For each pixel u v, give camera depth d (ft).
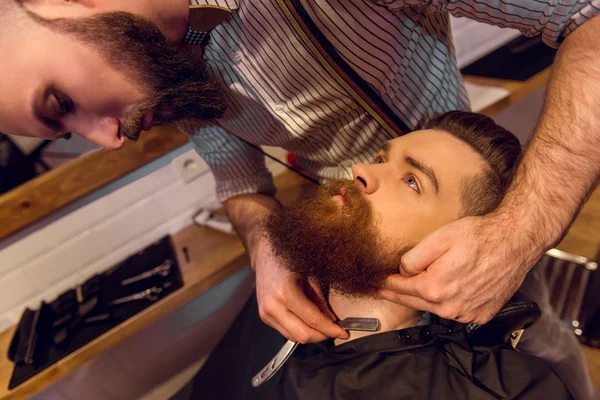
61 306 3.62
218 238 3.91
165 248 3.93
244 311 3.41
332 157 2.80
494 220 1.67
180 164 3.79
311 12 1.87
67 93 1.72
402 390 2.11
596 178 1.63
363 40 1.97
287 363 2.50
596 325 3.57
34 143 3.26
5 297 3.76
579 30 1.59
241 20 1.98
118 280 3.70
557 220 1.65
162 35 1.77
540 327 2.67
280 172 4.15
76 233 3.73
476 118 2.27
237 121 2.64
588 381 2.86
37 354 3.27
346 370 2.26
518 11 1.61
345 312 2.42
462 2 1.69
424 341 2.22
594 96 1.52
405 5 1.91
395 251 2.07
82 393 4.47
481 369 2.09
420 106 2.43
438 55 2.39
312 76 2.11
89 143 3.36
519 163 1.80
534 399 1.96
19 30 1.57
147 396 4.85
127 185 3.70
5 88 1.61
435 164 2.14
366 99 2.20
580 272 3.34
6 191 3.23
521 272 1.71
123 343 4.45
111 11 1.64
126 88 1.77
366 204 2.11
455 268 1.62
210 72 2.27
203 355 4.97
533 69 3.85
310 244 2.09
